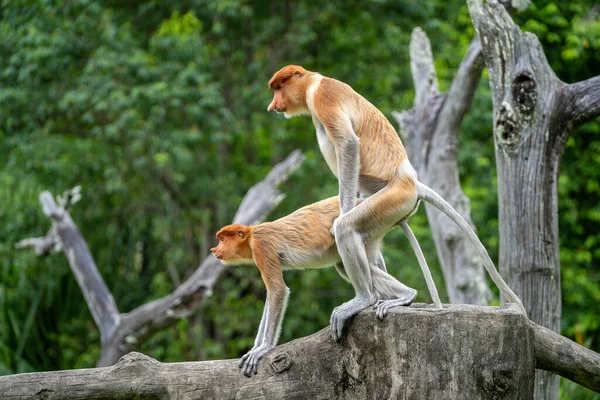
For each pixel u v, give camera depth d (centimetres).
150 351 1734
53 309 1516
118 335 1224
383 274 607
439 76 1722
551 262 757
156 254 1870
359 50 1834
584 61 1576
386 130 637
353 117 638
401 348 544
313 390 585
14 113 1725
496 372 530
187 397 596
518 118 761
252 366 596
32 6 1711
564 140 765
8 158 1778
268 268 626
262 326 640
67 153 1712
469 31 1764
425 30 1828
